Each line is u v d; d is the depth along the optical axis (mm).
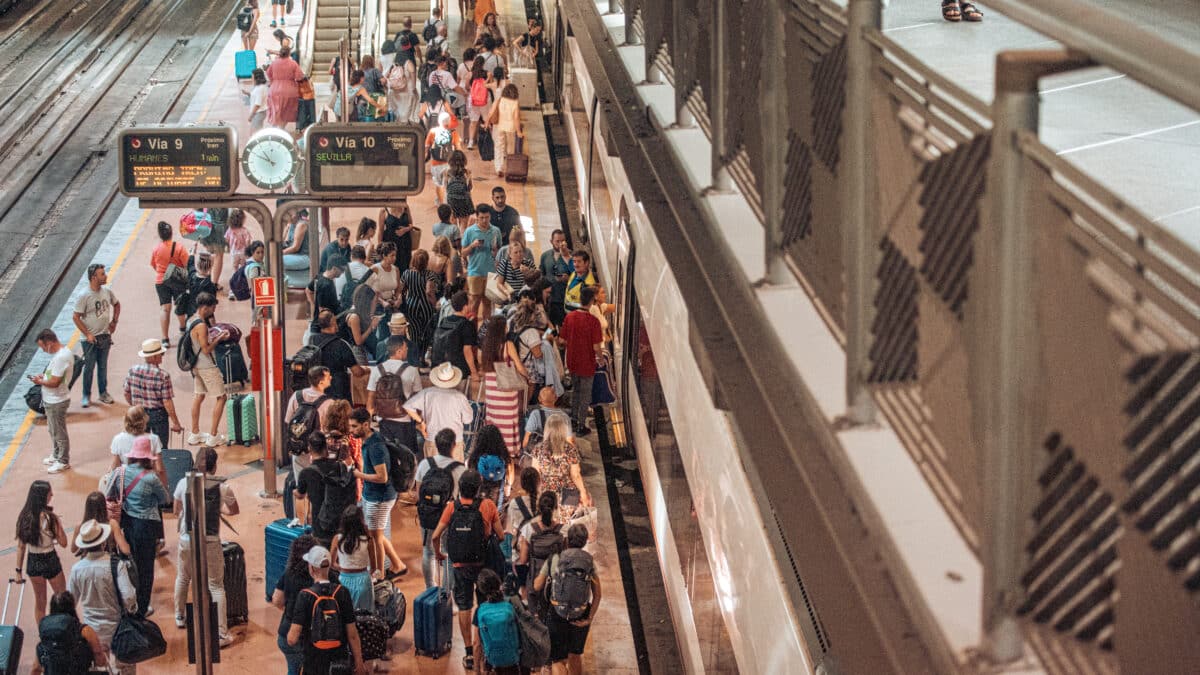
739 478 8188
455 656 11672
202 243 19750
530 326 15117
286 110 26281
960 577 2789
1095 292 2049
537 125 27984
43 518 11508
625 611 12523
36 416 16312
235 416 15227
